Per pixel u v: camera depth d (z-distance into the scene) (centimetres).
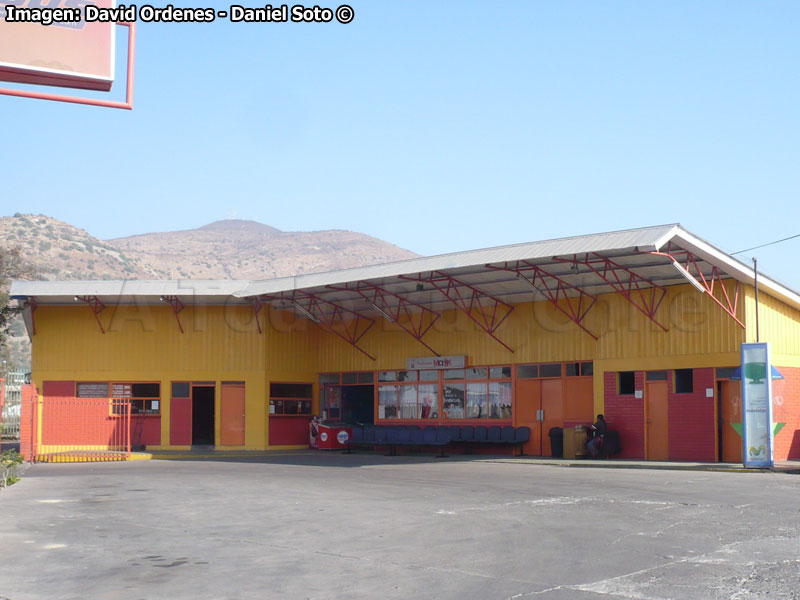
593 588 800
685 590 786
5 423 3341
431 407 3284
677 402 2552
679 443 2536
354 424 3588
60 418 3198
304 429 3594
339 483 1945
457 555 986
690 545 1016
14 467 2283
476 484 1869
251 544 1091
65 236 19925
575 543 1048
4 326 4750
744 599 749
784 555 945
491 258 2453
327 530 1205
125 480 2102
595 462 2492
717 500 1470
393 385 3425
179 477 2180
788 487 1698
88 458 2998
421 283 2856
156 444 3425
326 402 3653
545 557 960
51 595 812
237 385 3453
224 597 795
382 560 965
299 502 1562
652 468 2312
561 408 2877
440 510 1410
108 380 3453
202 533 1193
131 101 934
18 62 895
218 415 3444
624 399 2686
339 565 941
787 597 754
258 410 3438
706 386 2481
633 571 872
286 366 3547
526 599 762
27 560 991
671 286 2586
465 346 3181
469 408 3161
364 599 779
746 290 2405
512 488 1762
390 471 2311
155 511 1451
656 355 2608
